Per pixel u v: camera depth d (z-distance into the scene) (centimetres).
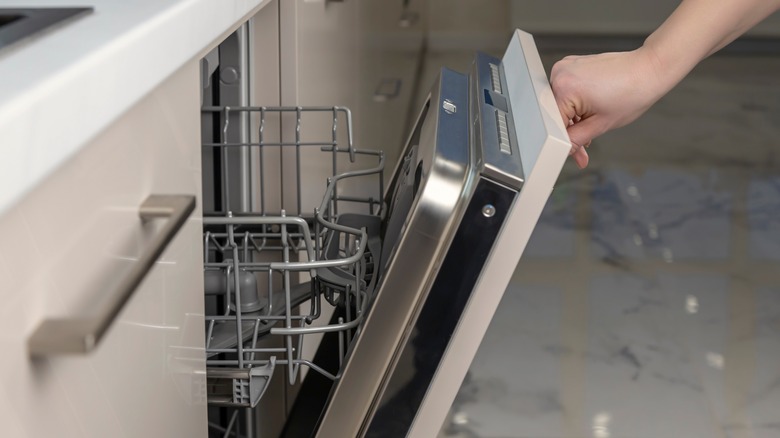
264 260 113
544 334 184
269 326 91
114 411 52
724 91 386
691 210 255
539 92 72
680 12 79
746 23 80
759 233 239
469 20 470
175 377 64
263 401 114
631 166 292
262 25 111
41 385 42
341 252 107
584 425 150
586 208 257
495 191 62
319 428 70
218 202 112
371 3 190
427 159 68
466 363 67
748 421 152
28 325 40
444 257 64
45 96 39
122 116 52
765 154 303
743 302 199
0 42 45
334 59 141
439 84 88
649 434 148
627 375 167
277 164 114
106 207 49
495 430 148
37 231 41
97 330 39
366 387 68
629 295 203
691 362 173
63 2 60
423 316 66
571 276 213
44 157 39
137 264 45
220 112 109
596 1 446
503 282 64
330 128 138
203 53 70
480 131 69
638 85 79
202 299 72
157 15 56
